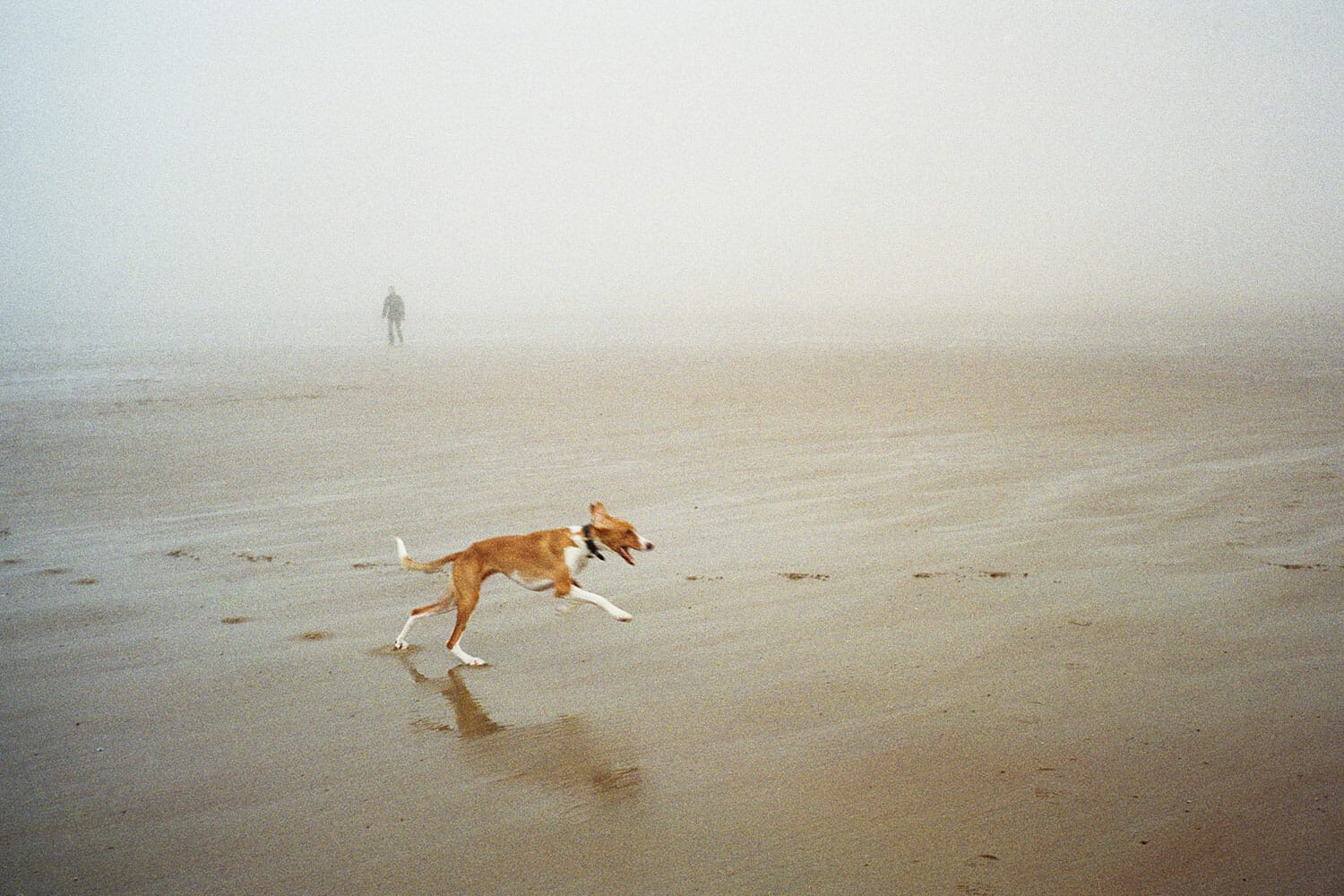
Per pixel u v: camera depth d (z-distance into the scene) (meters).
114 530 12.58
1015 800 5.84
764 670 7.89
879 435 17.86
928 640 8.37
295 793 6.23
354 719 7.27
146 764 6.62
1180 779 6.02
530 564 8.48
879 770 6.25
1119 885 5.04
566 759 6.59
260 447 18.00
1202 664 7.66
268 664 8.31
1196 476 14.02
